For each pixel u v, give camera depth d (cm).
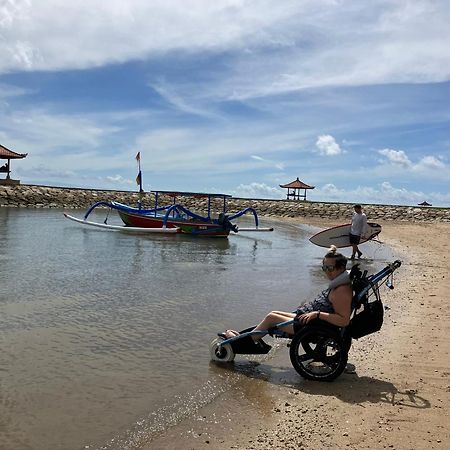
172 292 1160
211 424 504
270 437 476
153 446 457
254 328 700
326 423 504
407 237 3058
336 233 1992
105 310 966
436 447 453
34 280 1247
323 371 635
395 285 1289
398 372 654
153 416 521
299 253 2128
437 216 5269
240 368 674
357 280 629
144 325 869
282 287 1276
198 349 750
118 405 546
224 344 688
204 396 575
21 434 474
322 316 613
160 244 2270
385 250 2291
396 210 5525
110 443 462
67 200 5653
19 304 991
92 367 659
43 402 547
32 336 786
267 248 2311
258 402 560
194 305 1031
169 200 6406
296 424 503
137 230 2800
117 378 624
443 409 538
